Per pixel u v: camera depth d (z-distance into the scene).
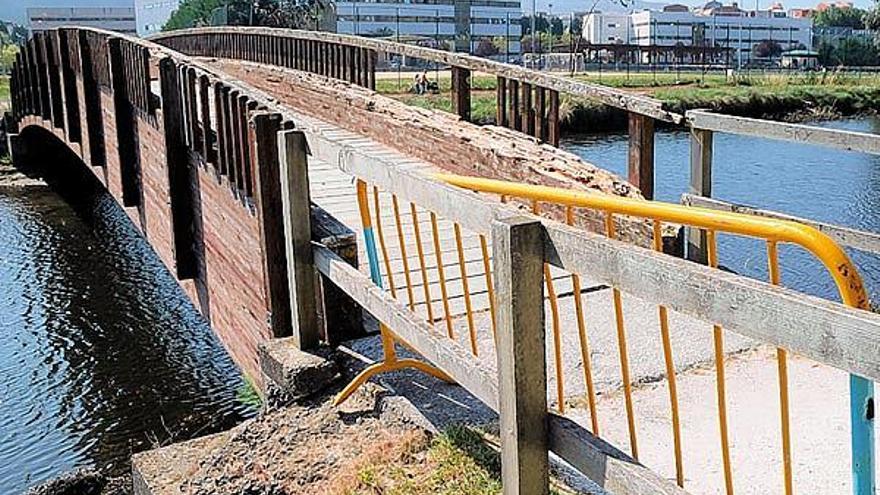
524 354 2.16
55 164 18.39
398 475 3.00
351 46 11.05
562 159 6.38
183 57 7.44
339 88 10.72
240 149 5.54
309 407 3.67
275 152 4.21
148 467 3.54
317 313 4.03
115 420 7.89
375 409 3.48
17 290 11.77
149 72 8.30
